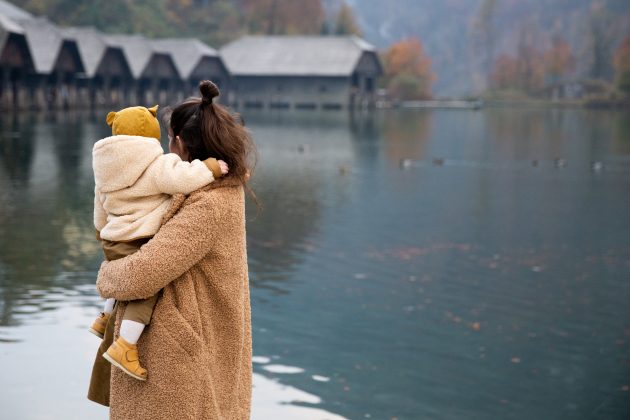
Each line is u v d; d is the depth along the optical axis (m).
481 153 33.56
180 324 2.46
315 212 16.80
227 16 116.69
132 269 2.39
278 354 7.76
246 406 2.71
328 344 8.13
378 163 28.23
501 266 12.29
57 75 58.09
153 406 2.47
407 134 45.47
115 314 2.57
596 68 161.75
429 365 7.73
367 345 8.20
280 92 87.38
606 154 33.97
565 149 36.41
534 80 154.38
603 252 13.62
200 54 78.12
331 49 86.94
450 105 103.06
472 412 6.71
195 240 2.43
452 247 13.62
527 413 6.74
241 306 2.59
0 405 4.35
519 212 17.88
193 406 2.48
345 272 11.40
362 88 90.56
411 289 10.63
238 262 2.56
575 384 7.55
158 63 73.31
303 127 50.19
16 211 14.55
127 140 2.46
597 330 9.24
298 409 4.74
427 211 17.56
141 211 2.49
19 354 5.45
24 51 51.12
